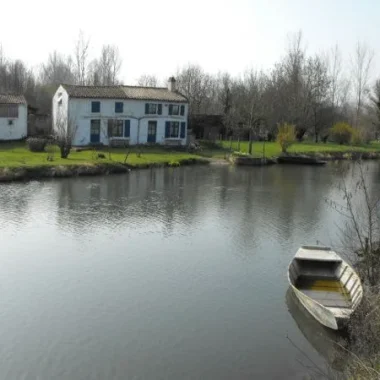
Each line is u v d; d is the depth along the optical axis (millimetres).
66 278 19078
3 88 79250
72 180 38469
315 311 15680
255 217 29281
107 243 23422
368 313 14180
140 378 12883
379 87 80688
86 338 14719
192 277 19578
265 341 14844
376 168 55875
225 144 64812
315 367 13539
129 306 16859
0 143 51812
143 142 56531
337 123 77875
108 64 92125
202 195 35344
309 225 27609
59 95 55531
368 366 11812
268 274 20109
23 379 12703
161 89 59969
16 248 22250
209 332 15266
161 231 25719
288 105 74625
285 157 56656
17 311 16266
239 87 83125
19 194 32688
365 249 17438
